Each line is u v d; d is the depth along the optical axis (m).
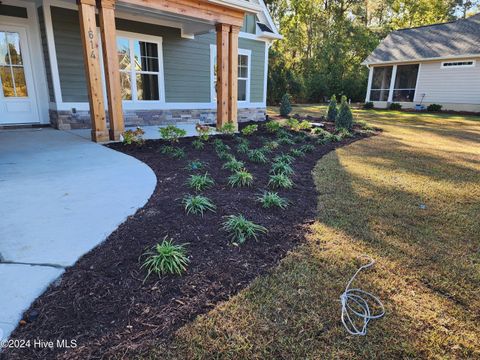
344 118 9.47
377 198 3.61
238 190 3.55
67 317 1.57
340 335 1.57
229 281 1.94
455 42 16.95
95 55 5.32
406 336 1.58
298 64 26.72
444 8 30.05
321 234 2.64
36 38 6.93
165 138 5.98
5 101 6.88
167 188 3.47
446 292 1.95
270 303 1.77
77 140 5.83
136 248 2.20
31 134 6.34
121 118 5.86
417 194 3.81
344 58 25.80
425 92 17.77
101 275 1.89
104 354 1.38
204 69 9.52
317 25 26.27
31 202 2.93
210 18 6.70
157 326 1.56
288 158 5.12
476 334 1.61
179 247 2.17
